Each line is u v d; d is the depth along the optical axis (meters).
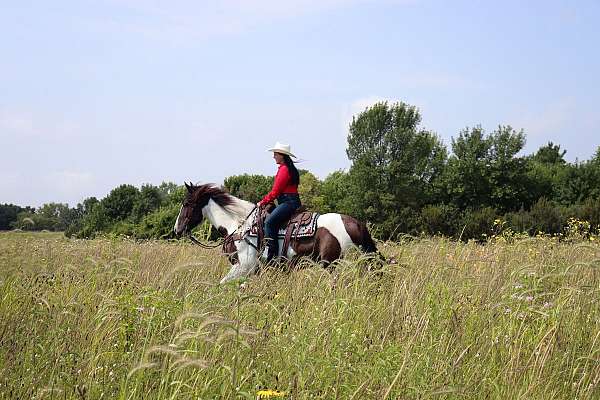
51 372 4.62
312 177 64.88
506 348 5.49
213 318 4.12
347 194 65.31
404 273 7.66
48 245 11.27
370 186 63.41
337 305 6.05
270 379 4.53
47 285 7.30
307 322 5.52
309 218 9.74
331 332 5.25
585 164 65.69
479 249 10.23
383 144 64.69
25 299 6.37
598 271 7.84
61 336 5.31
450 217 42.25
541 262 8.19
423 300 6.43
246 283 7.21
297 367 4.52
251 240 10.02
